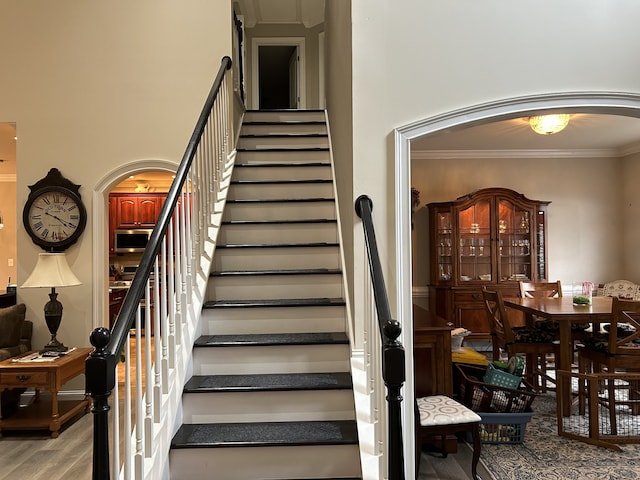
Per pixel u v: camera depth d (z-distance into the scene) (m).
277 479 2.16
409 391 2.52
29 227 4.26
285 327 2.88
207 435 2.23
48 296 4.28
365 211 2.43
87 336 4.25
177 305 2.40
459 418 2.74
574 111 2.68
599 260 6.55
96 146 4.32
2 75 4.33
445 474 2.86
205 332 2.85
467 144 6.14
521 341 4.26
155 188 8.52
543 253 6.14
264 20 6.81
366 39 2.62
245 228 3.50
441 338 3.16
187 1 4.37
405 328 2.53
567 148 6.42
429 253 6.41
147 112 4.34
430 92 2.62
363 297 2.55
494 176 6.55
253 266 3.32
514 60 2.62
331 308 2.89
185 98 4.34
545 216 6.18
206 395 2.37
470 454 3.16
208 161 3.31
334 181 3.87
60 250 4.29
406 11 2.64
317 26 6.89
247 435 2.23
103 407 1.46
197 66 4.36
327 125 4.90
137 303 1.81
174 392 2.24
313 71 6.90
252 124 4.97
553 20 2.63
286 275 3.11
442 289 6.10
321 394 2.41
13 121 4.32
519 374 3.47
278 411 2.40
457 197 6.52
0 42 4.33
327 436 2.21
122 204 8.42
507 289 6.03
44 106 4.32
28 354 3.81
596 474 2.83
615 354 3.57
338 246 3.33
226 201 3.66
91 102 4.33
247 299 3.10
